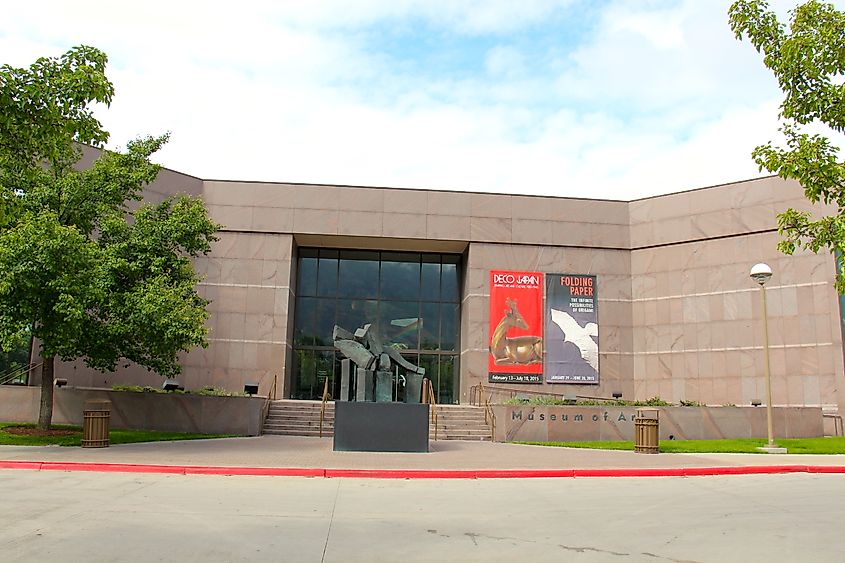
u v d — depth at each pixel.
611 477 15.80
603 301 35.25
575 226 35.66
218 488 12.84
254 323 33.78
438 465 16.58
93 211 22.34
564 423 26.11
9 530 8.64
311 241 35.91
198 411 25.16
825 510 11.16
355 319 36.66
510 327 34.47
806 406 30.11
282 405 28.56
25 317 18.95
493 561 7.68
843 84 11.60
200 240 24.06
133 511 10.12
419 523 9.78
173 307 20.95
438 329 36.94
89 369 30.53
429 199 35.28
